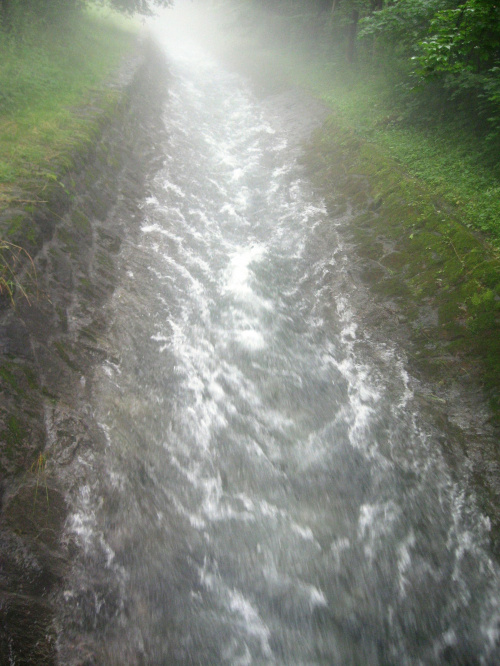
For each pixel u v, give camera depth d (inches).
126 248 300.2
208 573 175.3
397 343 268.7
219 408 238.4
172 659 151.6
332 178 437.1
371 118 481.7
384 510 205.0
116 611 154.2
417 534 195.6
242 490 206.5
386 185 366.6
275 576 179.9
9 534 143.7
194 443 217.0
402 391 247.3
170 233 347.6
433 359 249.9
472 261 265.9
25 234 213.6
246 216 420.8
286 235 386.9
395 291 293.0
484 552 186.7
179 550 177.8
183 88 734.5
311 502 207.3
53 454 173.0
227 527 191.3
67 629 141.6
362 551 191.2
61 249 239.8
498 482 200.5
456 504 201.3
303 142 534.9
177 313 284.2
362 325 288.8
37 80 384.8
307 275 343.0
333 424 241.8
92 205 293.4
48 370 193.5
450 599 177.2
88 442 187.3
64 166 274.8
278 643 163.8
